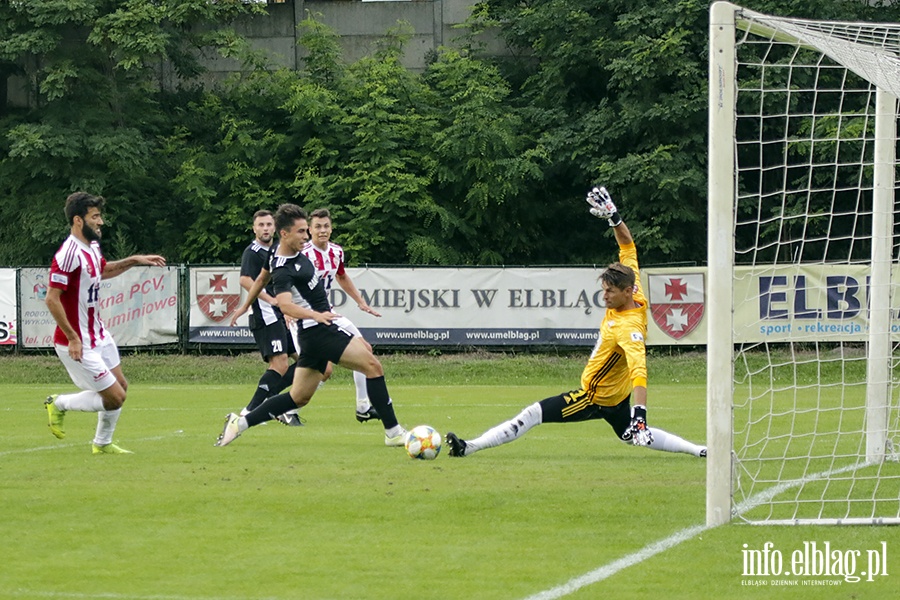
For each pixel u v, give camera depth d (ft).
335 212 343.67
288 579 60.85
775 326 220.02
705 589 58.29
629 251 100.63
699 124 341.41
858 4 346.13
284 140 361.51
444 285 260.01
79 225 107.24
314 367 113.29
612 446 117.91
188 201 357.20
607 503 81.35
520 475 94.73
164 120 379.76
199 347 270.46
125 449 116.26
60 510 80.02
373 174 344.08
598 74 374.43
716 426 73.20
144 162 358.23
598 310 257.55
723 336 72.64
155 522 75.87
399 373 255.29
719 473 73.41
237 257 363.56
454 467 100.07
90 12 348.59
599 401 100.63
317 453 111.65
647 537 70.13
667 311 252.01
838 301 220.02
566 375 252.42
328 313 111.45
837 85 324.80
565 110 371.35
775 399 188.14
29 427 146.00
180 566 63.93
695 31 344.49
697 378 244.63
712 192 71.51
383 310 261.03
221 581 60.49
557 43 373.40
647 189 335.67
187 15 361.30
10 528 74.08
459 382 245.86
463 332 260.01
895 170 116.37
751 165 332.19
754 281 218.38
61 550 67.87
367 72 372.99
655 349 266.77
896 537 69.67
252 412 114.52
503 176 348.38
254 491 87.20
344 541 69.97
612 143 353.10
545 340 258.78
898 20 341.00
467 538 70.54
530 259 382.22
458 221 355.15
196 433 135.74
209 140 393.91
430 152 361.30
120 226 355.36
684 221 340.18
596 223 379.35
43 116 361.51
